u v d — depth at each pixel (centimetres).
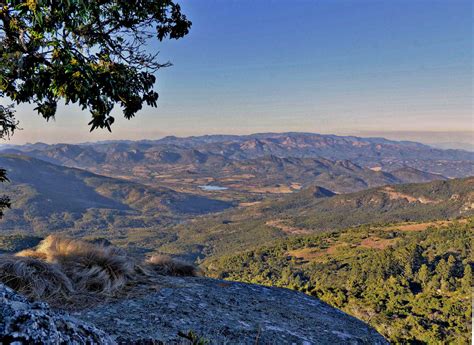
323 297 5609
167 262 508
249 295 439
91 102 332
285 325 361
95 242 477
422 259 12669
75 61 307
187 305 364
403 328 4606
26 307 176
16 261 350
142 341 271
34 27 306
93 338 189
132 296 368
